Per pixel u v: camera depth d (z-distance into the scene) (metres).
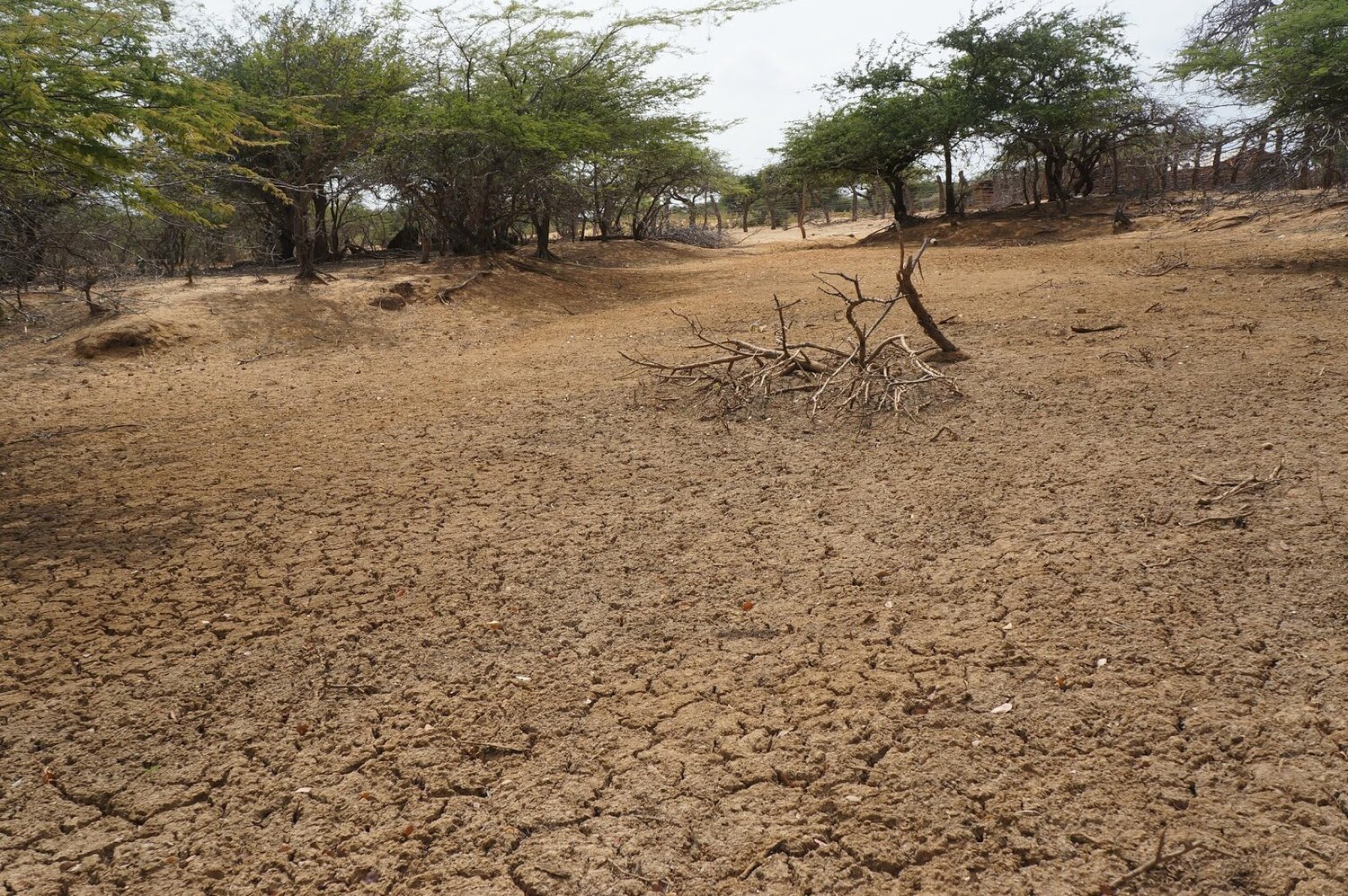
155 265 18.98
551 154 21.14
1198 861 2.69
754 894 2.71
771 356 9.33
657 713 3.66
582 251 32.16
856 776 3.19
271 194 21.30
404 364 12.45
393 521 6.03
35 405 10.39
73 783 3.39
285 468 7.39
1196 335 9.77
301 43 18.84
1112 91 27.66
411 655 4.23
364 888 2.82
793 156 35.44
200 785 3.35
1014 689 3.62
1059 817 2.91
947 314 12.36
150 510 6.45
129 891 2.86
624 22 23.45
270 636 4.47
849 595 4.58
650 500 6.24
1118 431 6.85
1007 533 5.18
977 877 2.71
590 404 9.09
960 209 33.56
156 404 10.27
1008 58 28.97
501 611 4.64
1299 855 2.68
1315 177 23.38
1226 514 5.10
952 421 7.53
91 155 6.87
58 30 6.81
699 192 45.72
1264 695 3.45
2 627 4.64
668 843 2.93
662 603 4.65
